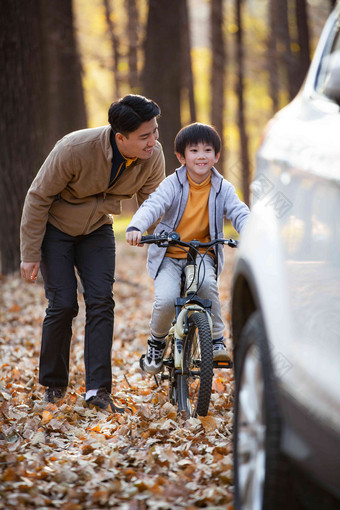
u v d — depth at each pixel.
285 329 4.90
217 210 8.63
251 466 5.39
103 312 9.31
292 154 5.67
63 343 9.53
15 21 24.28
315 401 4.32
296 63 43.84
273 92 60.88
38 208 9.09
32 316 18.14
